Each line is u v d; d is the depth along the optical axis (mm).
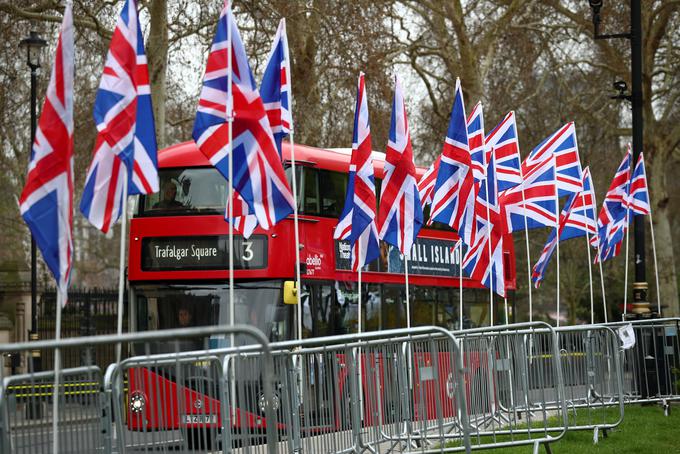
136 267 24656
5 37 45500
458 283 30750
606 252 32438
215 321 24031
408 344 16000
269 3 46594
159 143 41562
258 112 19203
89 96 55188
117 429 12375
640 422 23172
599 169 68688
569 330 20766
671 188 87875
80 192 63156
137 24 15891
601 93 64812
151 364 12703
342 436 14922
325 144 51250
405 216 21859
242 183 19250
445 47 58031
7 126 51156
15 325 52375
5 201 69938
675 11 62500
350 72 49406
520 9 62125
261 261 24125
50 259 13195
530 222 28125
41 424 11227
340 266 25766
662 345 26516
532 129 66438
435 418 15930
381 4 52562
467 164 23094
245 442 13547
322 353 14789
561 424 19047
